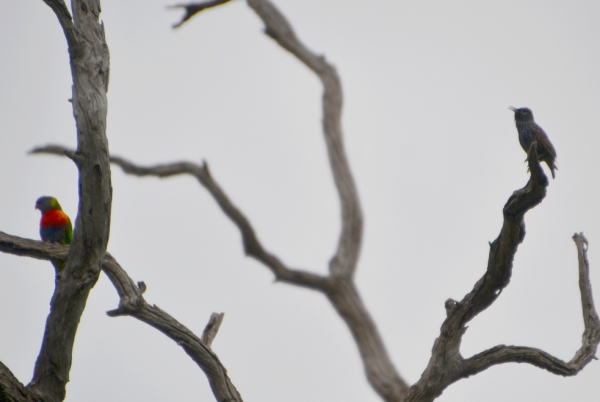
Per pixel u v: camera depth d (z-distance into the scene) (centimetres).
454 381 1986
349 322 4541
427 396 1964
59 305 1798
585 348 2084
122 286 1941
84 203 1773
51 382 1814
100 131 1767
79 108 1764
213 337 2100
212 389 1995
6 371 1738
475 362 1980
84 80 1783
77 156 1753
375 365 4516
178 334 1934
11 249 2106
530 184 1700
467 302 1920
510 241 1806
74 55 1798
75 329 1823
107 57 1833
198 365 1973
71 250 1798
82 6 1823
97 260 1809
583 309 2147
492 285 1883
